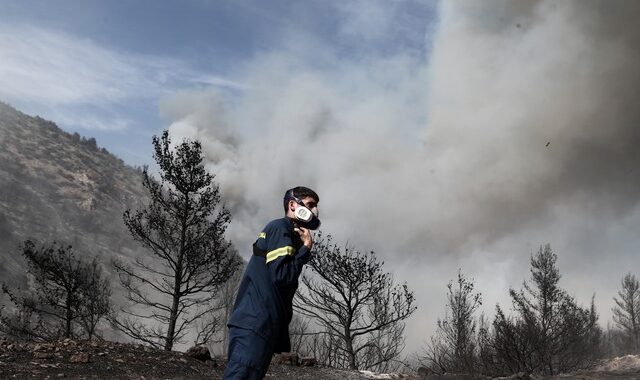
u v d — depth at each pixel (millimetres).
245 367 3152
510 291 20250
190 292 20297
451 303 19250
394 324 18781
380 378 8719
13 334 20062
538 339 14008
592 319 19812
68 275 20422
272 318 3250
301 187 3553
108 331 27922
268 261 3260
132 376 6508
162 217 19938
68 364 6430
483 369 13477
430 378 9070
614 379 8141
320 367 9227
